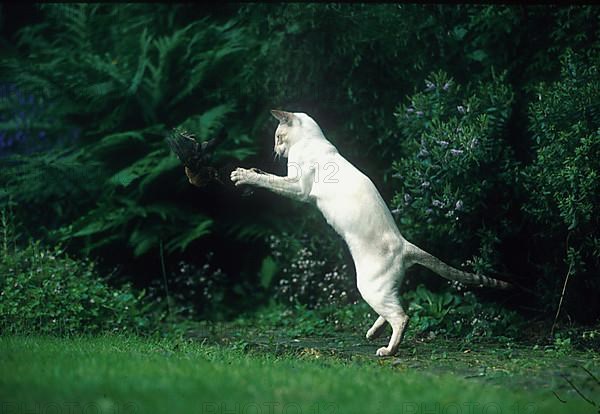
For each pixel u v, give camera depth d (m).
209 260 11.77
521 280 9.54
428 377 5.80
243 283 11.70
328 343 8.58
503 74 9.09
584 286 9.05
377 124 10.46
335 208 7.49
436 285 10.23
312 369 5.86
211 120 10.86
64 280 9.09
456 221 8.99
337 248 10.80
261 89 11.23
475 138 8.55
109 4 12.82
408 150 9.45
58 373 5.12
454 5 9.99
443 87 9.16
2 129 12.42
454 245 9.60
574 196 8.12
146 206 11.03
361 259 7.36
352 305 10.42
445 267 7.41
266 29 11.16
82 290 8.95
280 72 10.75
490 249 8.99
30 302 8.59
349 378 5.41
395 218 9.70
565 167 8.15
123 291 9.91
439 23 10.01
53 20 13.32
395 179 10.52
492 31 9.63
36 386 4.76
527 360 7.10
